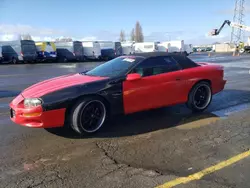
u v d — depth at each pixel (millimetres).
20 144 4289
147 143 4293
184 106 6672
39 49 30531
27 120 4273
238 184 3027
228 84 10523
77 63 30422
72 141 4406
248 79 12062
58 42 32656
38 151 4012
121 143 4305
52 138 4539
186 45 45219
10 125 5285
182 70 5680
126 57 5566
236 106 6707
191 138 4500
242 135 4625
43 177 3230
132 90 4945
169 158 3717
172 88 5477
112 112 4832
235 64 21906
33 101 4223
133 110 5043
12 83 12070
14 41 28641
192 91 5863
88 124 4633
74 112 4449
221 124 5254
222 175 3232
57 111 4301
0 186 3037
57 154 3900
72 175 3270
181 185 3016
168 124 5277
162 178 3172
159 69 5371
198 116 5809
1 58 28469
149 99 5195
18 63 29391
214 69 6191
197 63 6301
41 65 26281
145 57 5316
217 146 4137
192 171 3336
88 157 3783
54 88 4488
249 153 3867
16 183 3100
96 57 35250
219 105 6805
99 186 3008
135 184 3043
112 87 4727
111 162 3613
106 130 4922
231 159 3670
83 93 4445
